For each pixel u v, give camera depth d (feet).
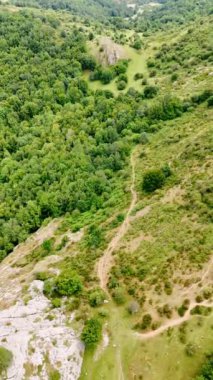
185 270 181.57
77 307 178.50
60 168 318.86
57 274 203.72
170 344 159.12
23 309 182.09
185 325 162.81
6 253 271.49
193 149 268.00
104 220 248.93
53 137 360.69
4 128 385.09
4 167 337.93
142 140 328.70
